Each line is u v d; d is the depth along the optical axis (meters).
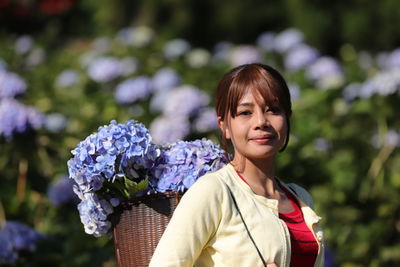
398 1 25.05
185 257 4.67
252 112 5.02
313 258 5.06
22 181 9.92
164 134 10.43
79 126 12.03
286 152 10.41
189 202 4.75
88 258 8.83
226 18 27.23
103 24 26.12
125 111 13.35
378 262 10.41
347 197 10.67
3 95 11.16
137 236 5.27
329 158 11.34
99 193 5.38
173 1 26.64
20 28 23.66
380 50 25.36
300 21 25.36
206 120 10.45
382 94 11.19
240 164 5.11
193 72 15.96
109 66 14.87
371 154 11.41
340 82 13.41
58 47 23.09
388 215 10.62
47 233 9.61
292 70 16.02
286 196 5.30
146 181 5.25
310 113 12.84
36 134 9.88
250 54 17.25
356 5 25.31
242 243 4.76
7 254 8.62
